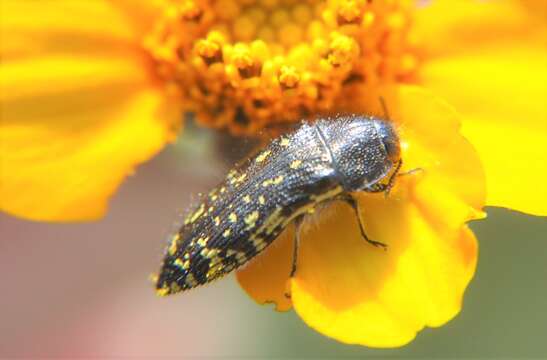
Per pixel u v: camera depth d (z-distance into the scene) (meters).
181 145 0.07
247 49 0.07
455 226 0.06
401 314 0.06
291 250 0.06
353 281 0.06
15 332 0.09
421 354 0.08
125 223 0.09
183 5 0.07
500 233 0.08
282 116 0.07
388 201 0.06
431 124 0.06
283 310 0.06
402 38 0.07
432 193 0.06
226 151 0.07
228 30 0.07
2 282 0.09
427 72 0.07
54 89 0.07
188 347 0.09
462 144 0.06
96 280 0.09
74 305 0.09
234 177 0.06
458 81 0.07
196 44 0.07
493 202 0.06
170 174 0.08
